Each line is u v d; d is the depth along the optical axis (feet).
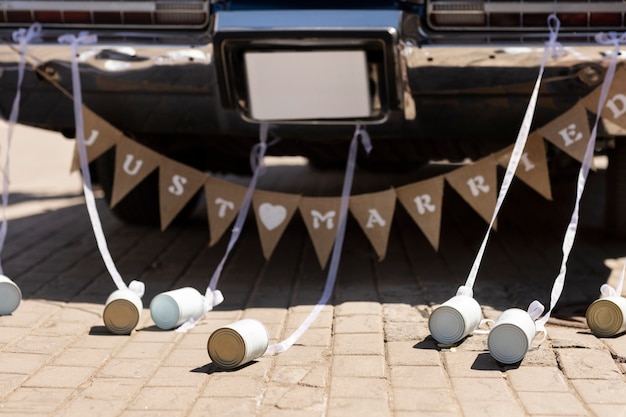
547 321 12.67
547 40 12.69
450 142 14.51
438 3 12.73
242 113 13.38
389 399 9.87
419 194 13.11
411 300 13.84
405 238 18.42
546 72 12.71
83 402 9.90
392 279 15.23
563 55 12.60
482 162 12.98
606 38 12.54
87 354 11.53
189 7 13.17
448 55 12.75
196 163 17.92
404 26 12.71
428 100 13.04
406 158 15.60
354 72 12.87
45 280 15.38
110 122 13.87
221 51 12.95
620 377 10.44
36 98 13.89
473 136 13.37
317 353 11.46
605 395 9.91
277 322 12.90
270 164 28.45
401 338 11.94
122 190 13.66
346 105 13.08
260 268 16.17
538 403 9.68
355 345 11.67
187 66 13.28
